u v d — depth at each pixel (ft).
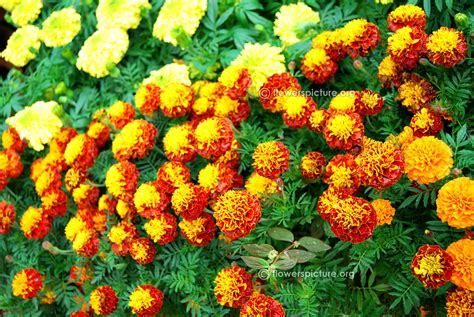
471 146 2.61
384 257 2.66
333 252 2.65
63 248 3.44
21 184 3.78
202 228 2.78
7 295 3.40
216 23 3.53
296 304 2.63
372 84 2.95
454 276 2.29
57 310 3.47
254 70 3.12
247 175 3.07
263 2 3.65
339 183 2.57
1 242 3.53
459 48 2.60
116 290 3.04
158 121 3.26
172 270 2.95
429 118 2.64
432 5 3.06
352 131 2.62
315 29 3.27
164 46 3.67
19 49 3.95
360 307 2.62
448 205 2.35
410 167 2.44
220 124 2.80
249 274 2.69
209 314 2.80
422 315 2.59
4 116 4.01
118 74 3.56
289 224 2.72
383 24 3.10
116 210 3.20
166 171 2.88
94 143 3.34
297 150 2.81
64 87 3.75
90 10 4.01
